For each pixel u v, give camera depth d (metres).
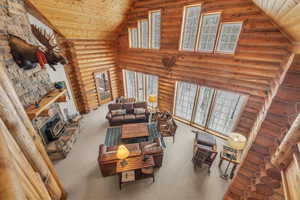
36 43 3.80
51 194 2.54
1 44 2.64
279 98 1.54
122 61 7.27
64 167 3.89
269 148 1.83
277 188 1.79
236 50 3.82
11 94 1.90
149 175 3.44
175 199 3.14
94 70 6.59
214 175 3.71
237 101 4.72
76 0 4.00
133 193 3.23
